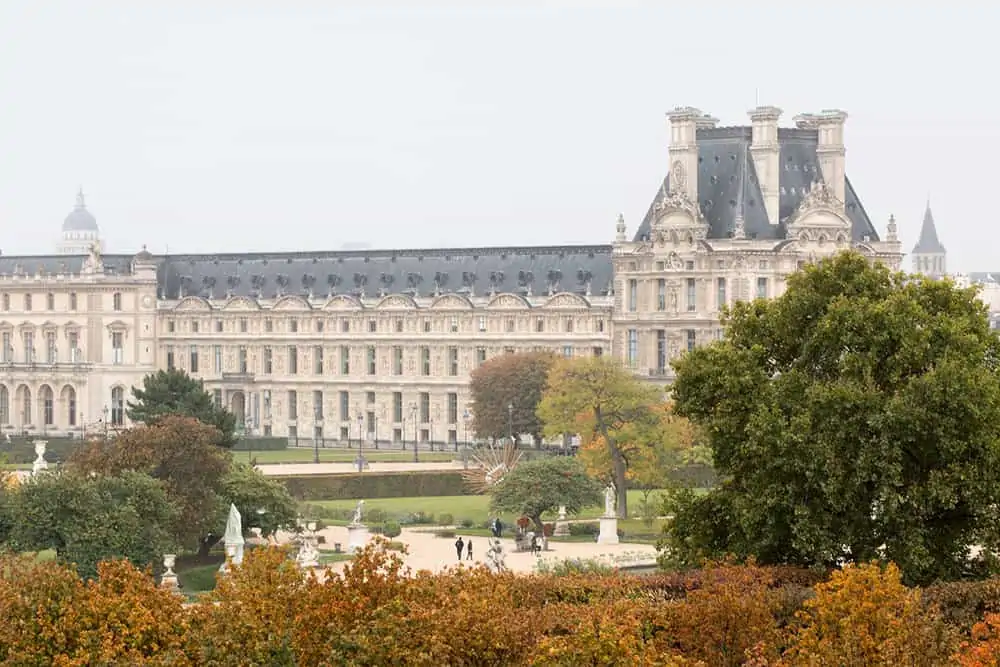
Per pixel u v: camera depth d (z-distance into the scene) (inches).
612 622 7800.2
